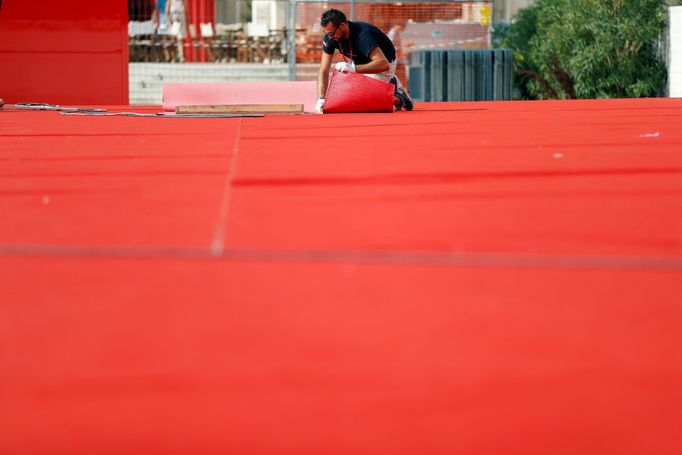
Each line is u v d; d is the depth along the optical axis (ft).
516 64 140.87
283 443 10.50
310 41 131.54
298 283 16.43
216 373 12.19
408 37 135.23
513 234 20.77
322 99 75.51
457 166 33.14
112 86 118.42
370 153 38.29
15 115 74.74
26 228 21.34
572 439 10.73
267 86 87.56
